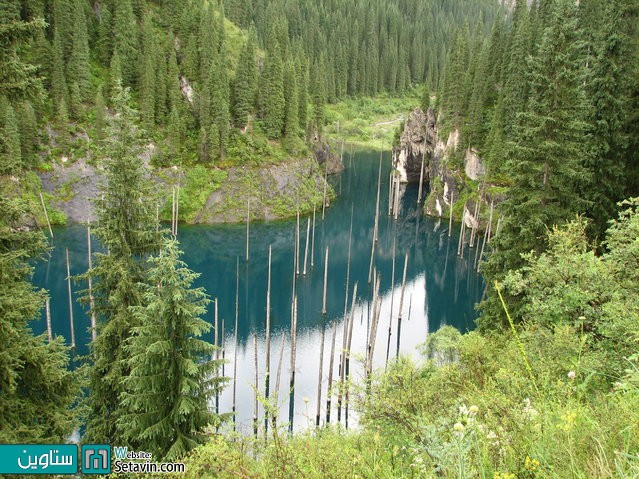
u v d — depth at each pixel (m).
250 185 92.94
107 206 19.83
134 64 94.06
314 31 178.00
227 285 65.00
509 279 16.05
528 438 5.22
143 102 88.06
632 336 9.00
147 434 15.79
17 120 76.81
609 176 26.00
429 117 113.94
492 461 5.06
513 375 9.30
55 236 76.06
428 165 115.44
